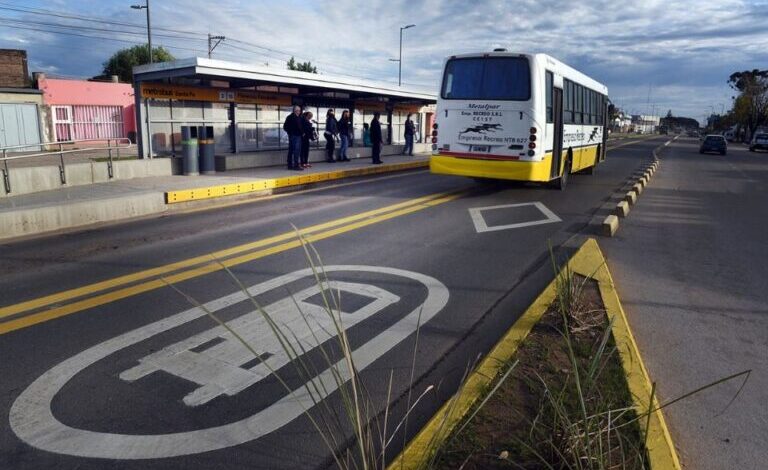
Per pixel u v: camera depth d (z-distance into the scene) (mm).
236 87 17719
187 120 16484
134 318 4906
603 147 20797
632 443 2900
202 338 4480
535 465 2754
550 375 3633
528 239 8312
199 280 6016
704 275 6660
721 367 4148
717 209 12281
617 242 8398
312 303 5301
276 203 11602
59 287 5773
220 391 3660
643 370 3744
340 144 20688
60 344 4352
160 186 12023
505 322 4949
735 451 3107
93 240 8070
